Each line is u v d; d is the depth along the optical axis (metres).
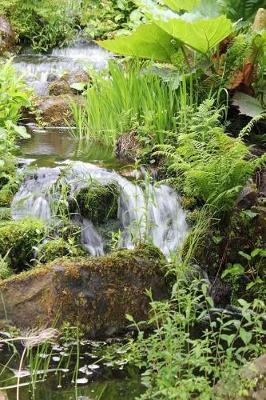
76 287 4.94
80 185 6.02
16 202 6.05
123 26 11.91
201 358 4.08
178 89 7.28
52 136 8.22
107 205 6.00
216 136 6.00
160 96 7.14
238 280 5.79
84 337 4.90
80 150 7.37
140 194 6.12
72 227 5.77
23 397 4.17
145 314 5.09
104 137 7.83
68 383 4.34
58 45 11.55
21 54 11.34
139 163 6.70
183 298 4.88
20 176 6.21
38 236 5.59
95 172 6.32
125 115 7.43
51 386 4.30
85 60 10.60
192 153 5.98
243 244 5.91
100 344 4.88
